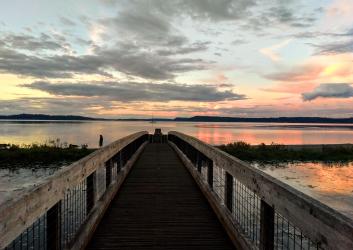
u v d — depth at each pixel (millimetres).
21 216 2000
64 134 72750
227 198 4660
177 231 4598
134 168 10328
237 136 67000
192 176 8688
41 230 5930
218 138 57594
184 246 4066
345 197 11844
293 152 24438
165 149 17281
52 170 17719
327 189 13234
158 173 9359
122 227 4734
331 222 1712
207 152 6414
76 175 3398
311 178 15844
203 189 6672
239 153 23828
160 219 5129
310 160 22625
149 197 6531
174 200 6305
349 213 9758
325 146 27141
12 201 1921
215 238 4340
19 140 48750
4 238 1771
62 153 21828
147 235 4430
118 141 7199
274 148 25859
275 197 2570
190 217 5246
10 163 19875
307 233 2002
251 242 3510
